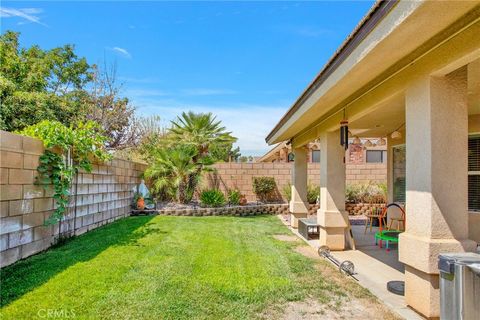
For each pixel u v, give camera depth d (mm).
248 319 3303
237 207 12508
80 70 18125
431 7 2371
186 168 12523
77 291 3832
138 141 18172
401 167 8742
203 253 5926
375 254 6359
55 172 5805
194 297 3799
